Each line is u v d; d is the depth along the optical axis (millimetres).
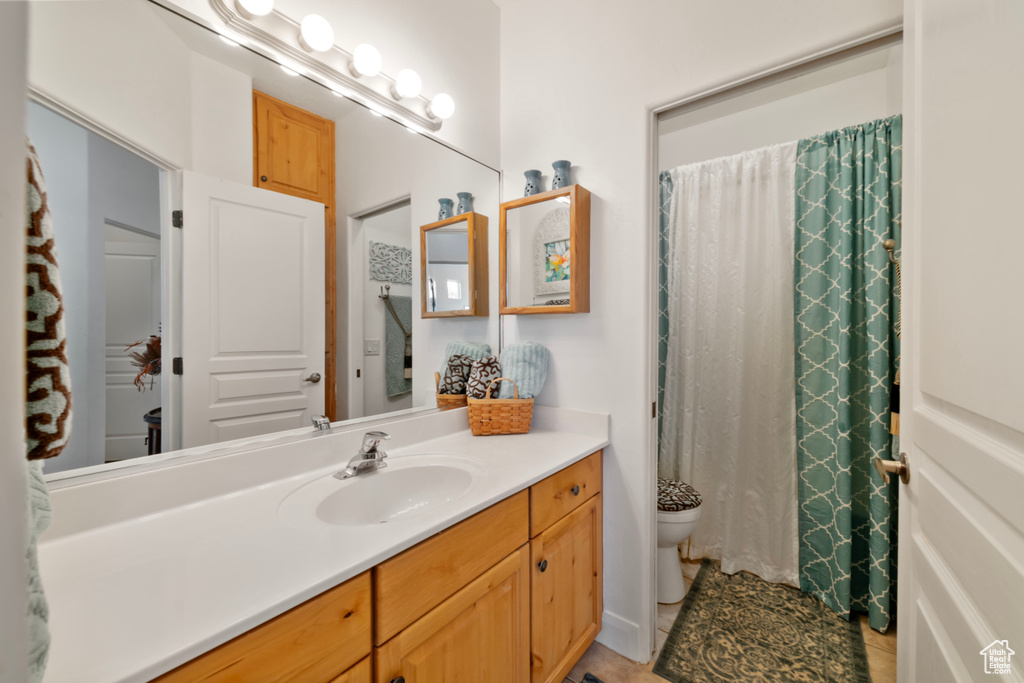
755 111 2268
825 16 1181
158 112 927
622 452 1544
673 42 1437
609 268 1579
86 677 463
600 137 1597
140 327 909
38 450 362
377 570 754
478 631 975
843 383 1731
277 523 853
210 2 1001
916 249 868
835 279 1785
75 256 821
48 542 764
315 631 659
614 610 1559
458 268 1685
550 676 1232
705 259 2217
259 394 1107
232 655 565
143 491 875
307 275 1210
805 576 1863
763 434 2033
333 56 1233
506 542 1060
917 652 854
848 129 1776
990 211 553
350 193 1312
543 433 1625
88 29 829
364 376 1363
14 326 218
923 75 813
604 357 1591
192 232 984
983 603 587
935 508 770
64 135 806
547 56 1739
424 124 1520
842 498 1715
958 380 655
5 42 213
